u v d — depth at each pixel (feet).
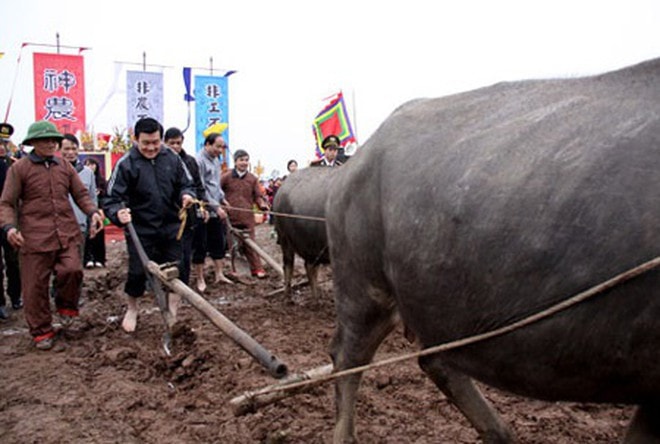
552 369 7.32
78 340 21.76
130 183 21.30
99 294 30.19
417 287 8.83
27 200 20.67
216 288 31.24
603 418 13.96
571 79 8.56
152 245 21.88
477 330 8.07
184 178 22.50
